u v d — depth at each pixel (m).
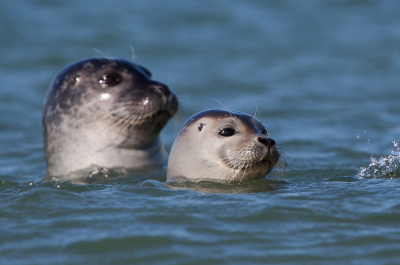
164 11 120.69
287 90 69.31
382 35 101.56
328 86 70.88
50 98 35.09
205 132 26.91
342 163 36.44
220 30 107.81
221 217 20.02
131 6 125.38
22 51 91.75
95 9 122.50
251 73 79.25
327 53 90.69
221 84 73.25
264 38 102.06
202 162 26.50
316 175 31.67
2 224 19.88
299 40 100.25
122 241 17.89
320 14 119.94
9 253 17.30
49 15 116.62
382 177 28.19
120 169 33.66
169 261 16.50
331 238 18.05
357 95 65.44
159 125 34.34
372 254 16.75
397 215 20.00
